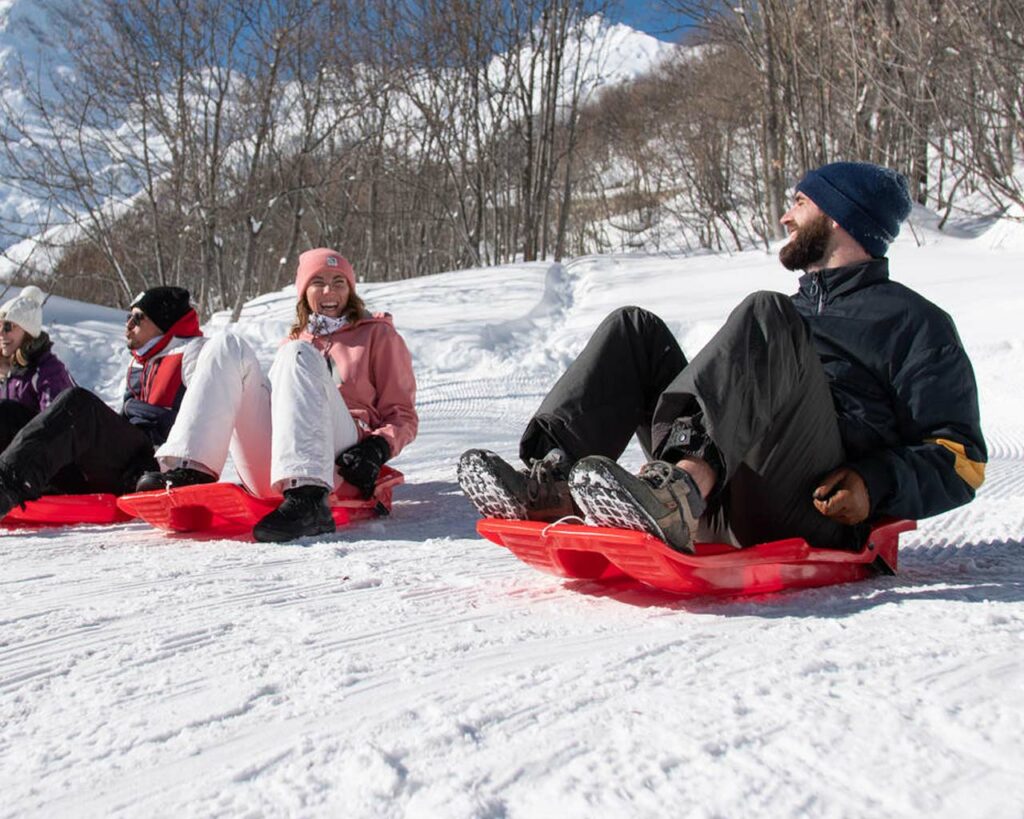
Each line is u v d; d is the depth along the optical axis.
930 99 11.38
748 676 1.39
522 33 21.64
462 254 25.64
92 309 12.33
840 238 2.29
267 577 2.36
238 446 3.27
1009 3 10.28
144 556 2.76
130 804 1.08
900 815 0.95
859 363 2.23
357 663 1.57
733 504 2.14
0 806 1.10
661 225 27.61
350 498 3.38
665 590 2.08
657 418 1.94
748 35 18.62
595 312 11.84
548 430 2.12
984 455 2.22
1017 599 1.94
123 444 3.48
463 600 2.06
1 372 3.92
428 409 7.62
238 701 1.40
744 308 1.93
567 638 1.70
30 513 3.47
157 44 14.96
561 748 1.14
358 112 18.48
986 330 8.48
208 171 15.72
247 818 1.02
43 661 1.67
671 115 25.09
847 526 2.21
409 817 1.00
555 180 28.45
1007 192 11.78
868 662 1.43
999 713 1.18
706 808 0.97
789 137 18.20
